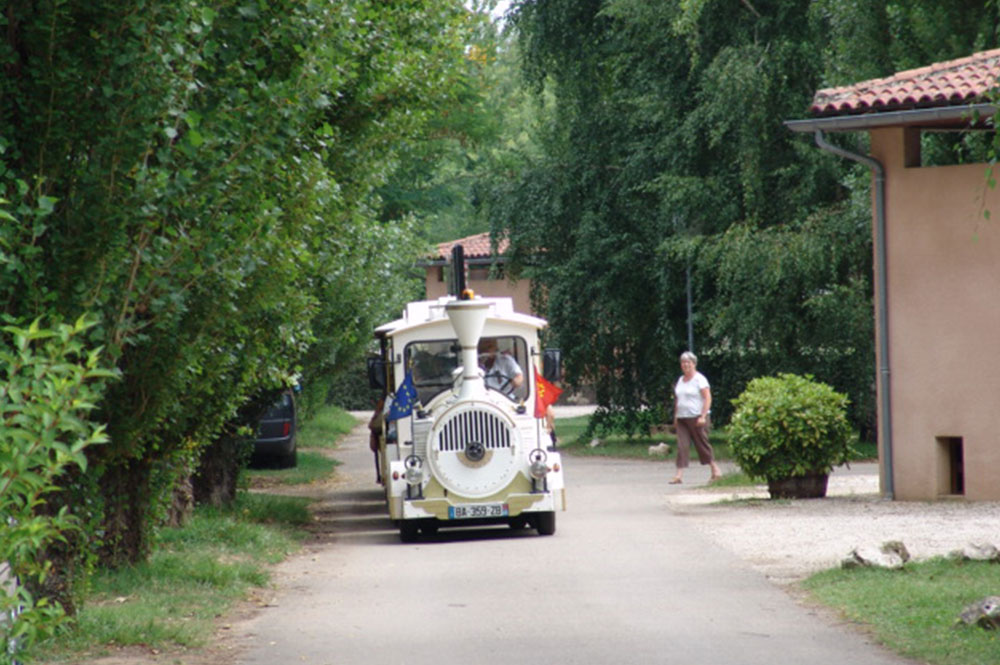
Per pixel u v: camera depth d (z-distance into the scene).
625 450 66.44
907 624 18.64
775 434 37.28
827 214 56.53
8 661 10.84
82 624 19.19
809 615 20.06
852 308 55.75
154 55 16.39
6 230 14.73
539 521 32.34
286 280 21.80
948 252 36.75
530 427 32.66
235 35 18.48
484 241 109.81
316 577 25.97
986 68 36.84
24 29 16.25
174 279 18.02
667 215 61.69
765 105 57.88
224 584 23.91
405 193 101.12
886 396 37.78
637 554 27.80
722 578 24.05
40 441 10.16
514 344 34.12
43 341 15.94
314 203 22.06
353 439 82.38
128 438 20.22
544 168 69.38
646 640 18.38
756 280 56.44
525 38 70.75
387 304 48.19
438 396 33.31
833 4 53.28
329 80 19.88
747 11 61.84
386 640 18.86
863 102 36.78
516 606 21.64
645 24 62.81
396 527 36.34
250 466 58.38
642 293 66.88
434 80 31.47
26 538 10.32
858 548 23.91
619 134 66.56
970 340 36.34
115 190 16.78
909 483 37.38
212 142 17.66
